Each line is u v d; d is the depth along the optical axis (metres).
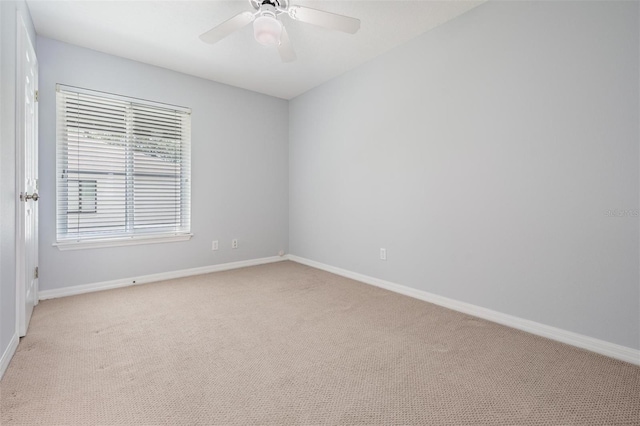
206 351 1.80
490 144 2.24
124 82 3.05
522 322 2.11
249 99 3.96
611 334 1.75
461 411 1.30
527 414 1.28
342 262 3.56
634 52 1.65
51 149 2.70
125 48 2.87
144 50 2.90
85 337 1.96
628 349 1.69
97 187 2.95
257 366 1.65
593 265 1.81
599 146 1.77
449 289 2.53
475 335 2.03
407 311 2.46
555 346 1.87
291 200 4.33
